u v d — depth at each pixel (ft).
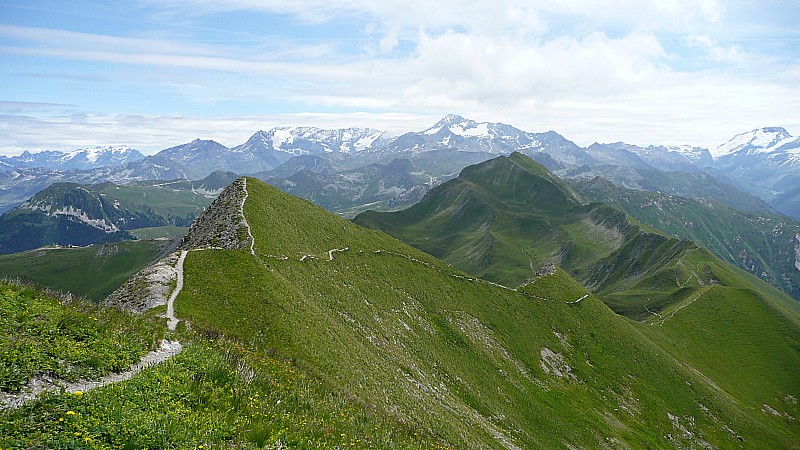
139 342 88.12
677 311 604.08
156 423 58.54
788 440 402.11
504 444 215.72
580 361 386.52
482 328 352.08
